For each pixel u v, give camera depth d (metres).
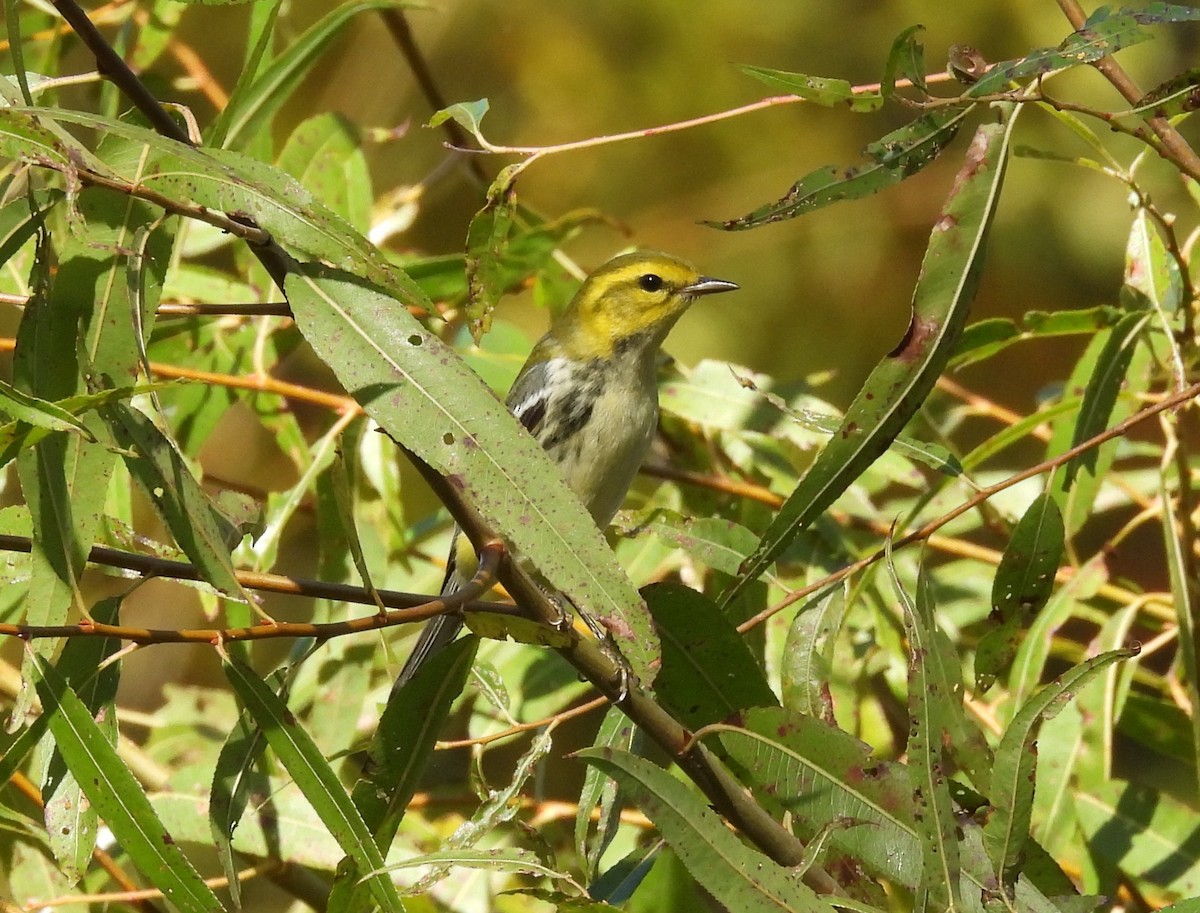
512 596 5.91
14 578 6.54
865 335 14.81
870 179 6.13
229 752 5.99
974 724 5.98
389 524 10.02
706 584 9.61
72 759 5.35
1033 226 14.59
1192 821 7.88
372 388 5.41
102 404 5.21
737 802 6.05
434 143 14.79
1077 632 12.20
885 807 5.99
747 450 10.00
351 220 10.22
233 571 5.39
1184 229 13.70
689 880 7.48
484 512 5.29
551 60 15.02
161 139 5.23
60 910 8.70
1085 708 8.21
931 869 5.34
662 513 7.90
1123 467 12.80
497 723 9.35
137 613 13.53
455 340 11.18
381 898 5.52
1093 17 5.92
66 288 5.74
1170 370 8.45
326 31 9.07
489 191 7.11
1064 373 14.98
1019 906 5.72
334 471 5.46
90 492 5.52
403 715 6.11
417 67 11.01
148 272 5.73
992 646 7.23
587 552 5.27
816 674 6.86
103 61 5.54
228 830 5.88
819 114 15.00
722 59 15.01
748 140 14.99
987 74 5.98
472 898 8.49
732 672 6.81
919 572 6.36
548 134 15.11
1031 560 7.09
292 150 10.23
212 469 14.21
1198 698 7.26
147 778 9.12
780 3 14.96
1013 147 7.61
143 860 5.38
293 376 14.02
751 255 14.98
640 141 15.05
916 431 10.42
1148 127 6.74
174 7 10.02
